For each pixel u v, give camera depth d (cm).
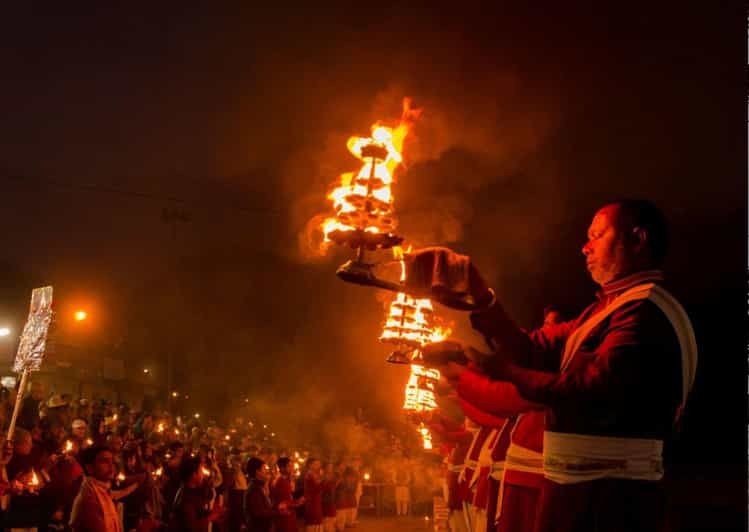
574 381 201
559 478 209
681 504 1102
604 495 203
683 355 211
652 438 207
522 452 287
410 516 2320
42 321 823
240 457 1491
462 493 543
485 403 281
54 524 784
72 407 1315
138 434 1504
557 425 214
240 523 1321
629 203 234
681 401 214
